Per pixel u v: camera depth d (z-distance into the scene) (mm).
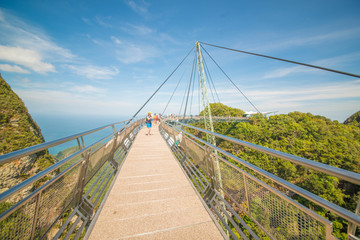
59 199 1658
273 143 41844
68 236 1745
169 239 1867
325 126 48625
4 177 17562
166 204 2504
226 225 1979
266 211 1433
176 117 36938
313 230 1010
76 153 1860
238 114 73188
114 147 4219
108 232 1938
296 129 46031
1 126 23688
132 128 8445
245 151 41281
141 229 1995
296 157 1069
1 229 1030
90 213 2264
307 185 24828
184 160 4375
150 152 5711
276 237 1316
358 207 771
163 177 3504
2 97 28703
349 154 31031
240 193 1815
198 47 32375
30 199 1197
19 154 1035
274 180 1274
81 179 2127
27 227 1237
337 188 22938
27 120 29125
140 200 2605
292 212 1163
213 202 2531
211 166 2568
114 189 2955
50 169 1339
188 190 2941
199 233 1954
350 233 798
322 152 33500
